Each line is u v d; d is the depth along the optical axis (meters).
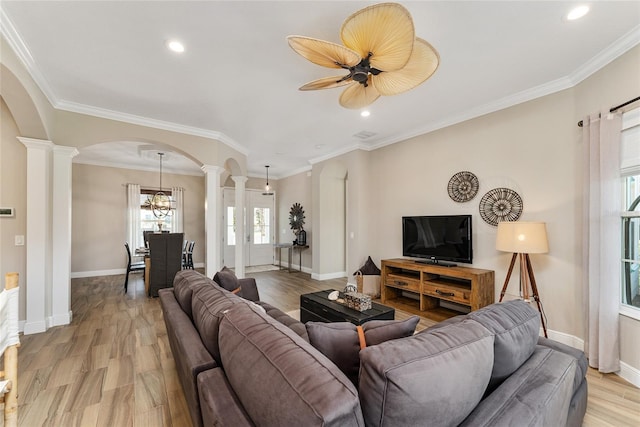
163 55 2.40
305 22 2.03
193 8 1.88
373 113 3.65
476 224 3.56
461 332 1.04
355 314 2.53
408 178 4.47
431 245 3.92
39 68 2.59
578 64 2.52
